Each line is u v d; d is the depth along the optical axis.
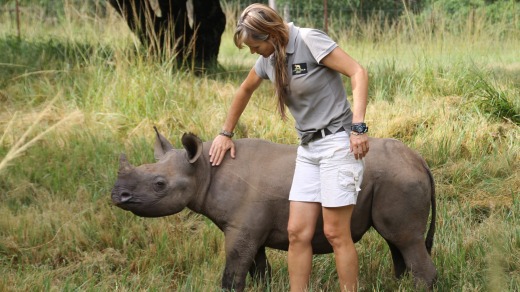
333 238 5.16
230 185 5.48
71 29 13.84
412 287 5.73
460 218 7.19
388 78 11.48
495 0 22.52
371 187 5.39
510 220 7.09
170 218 7.52
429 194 5.54
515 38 16.84
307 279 5.25
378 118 9.96
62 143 9.47
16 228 7.21
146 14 12.39
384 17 23.09
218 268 6.38
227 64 16.00
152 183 5.35
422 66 11.91
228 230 5.49
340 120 5.11
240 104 5.58
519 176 8.08
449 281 5.84
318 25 23.91
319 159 5.14
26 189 8.29
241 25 5.01
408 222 5.41
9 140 9.42
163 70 11.06
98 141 9.42
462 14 20.53
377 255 6.50
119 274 6.53
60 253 6.89
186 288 5.86
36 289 5.94
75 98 10.88
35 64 12.62
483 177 8.26
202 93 11.03
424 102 10.32
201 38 14.20
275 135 9.52
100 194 8.10
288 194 5.42
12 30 16.84
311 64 5.04
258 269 5.93
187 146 5.39
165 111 10.27
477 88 10.45
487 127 9.25
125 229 7.21
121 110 10.43
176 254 6.70
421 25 16.09
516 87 10.91
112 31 13.72
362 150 4.94
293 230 5.22
